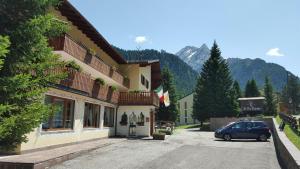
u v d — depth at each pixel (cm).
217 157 1579
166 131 3609
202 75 6175
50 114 1014
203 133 4091
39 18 937
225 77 6003
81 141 2114
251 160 1483
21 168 1108
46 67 1014
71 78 1783
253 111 8675
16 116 869
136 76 3462
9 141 932
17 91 928
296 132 2156
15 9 952
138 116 3027
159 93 3738
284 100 11462
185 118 9538
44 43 984
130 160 1422
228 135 2788
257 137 2739
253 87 11238
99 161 1380
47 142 1623
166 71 7525
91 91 2184
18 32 923
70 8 1833
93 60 2234
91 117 2375
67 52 1733
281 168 1266
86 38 2486
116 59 3262
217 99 5884
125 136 2919
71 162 1341
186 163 1366
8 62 923
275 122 3353
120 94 3052
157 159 1467
